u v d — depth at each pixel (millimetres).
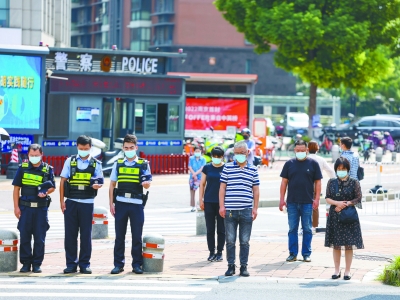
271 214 36375
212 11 155000
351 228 19484
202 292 17828
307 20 73812
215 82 69500
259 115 144250
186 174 55531
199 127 67625
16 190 20250
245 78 69125
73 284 18750
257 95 159250
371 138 76438
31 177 20125
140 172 20203
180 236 28469
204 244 25875
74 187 20141
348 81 79125
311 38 74500
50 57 54531
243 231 20000
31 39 78875
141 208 20312
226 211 19984
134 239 20312
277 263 21812
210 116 67750
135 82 55781
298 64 78250
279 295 17562
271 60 160000
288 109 150750
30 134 51406
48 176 20281
